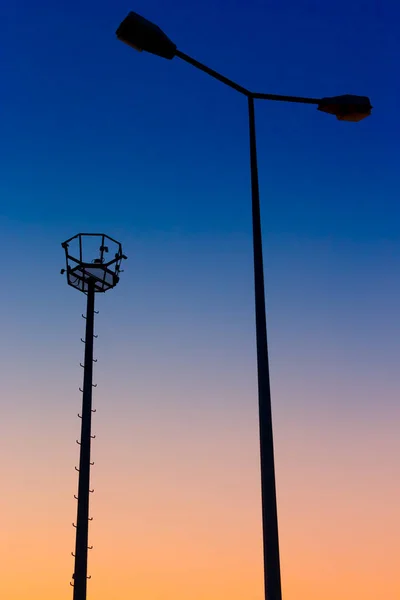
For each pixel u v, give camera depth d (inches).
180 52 470.9
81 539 589.3
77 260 668.7
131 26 457.4
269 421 393.1
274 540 364.2
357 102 506.0
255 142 476.7
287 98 499.2
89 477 612.4
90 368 651.5
